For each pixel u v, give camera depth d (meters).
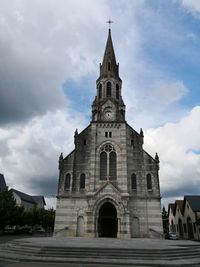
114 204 39.25
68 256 19.23
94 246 21.42
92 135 45.25
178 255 20.16
